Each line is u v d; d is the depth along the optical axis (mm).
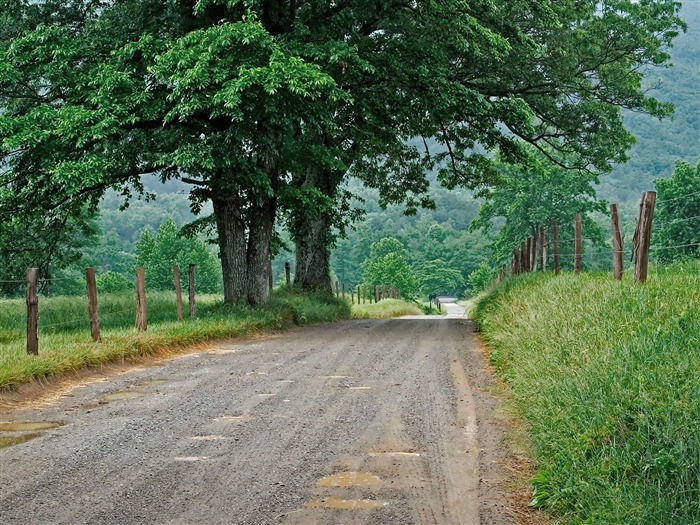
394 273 96125
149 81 17297
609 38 26172
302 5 20000
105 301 22203
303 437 7035
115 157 17391
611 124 27375
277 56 15664
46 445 6789
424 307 83750
